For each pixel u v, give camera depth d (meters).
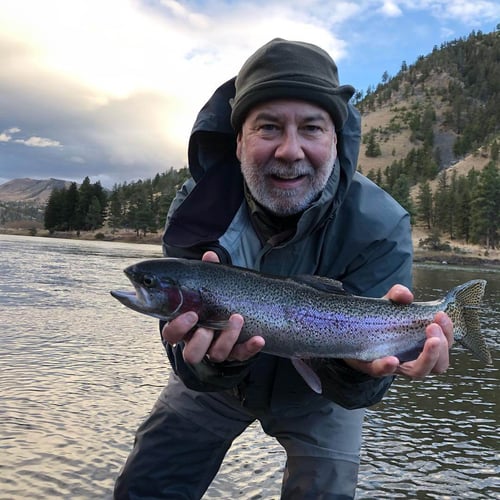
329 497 0.97
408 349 0.89
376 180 39.41
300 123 0.81
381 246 0.91
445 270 15.85
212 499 1.37
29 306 4.14
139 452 1.06
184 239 0.91
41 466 1.46
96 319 3.80
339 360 0.88
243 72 0.85
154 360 2.72
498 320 4.98
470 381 2.81
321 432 1.00
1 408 1.85
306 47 0.82
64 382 2.22
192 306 0.83
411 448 1.81
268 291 0.85
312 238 0.90
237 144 0.90
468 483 1.56
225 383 0.85
